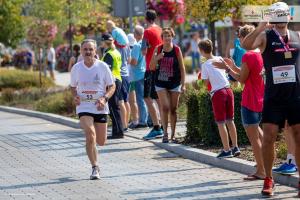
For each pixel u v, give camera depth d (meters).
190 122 27.31
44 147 28.89
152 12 30.39
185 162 24.62
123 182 21.53
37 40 62.34
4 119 41.53
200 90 27.14
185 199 19.02
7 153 27.64
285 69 18.62
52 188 20.92
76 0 57.38
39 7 61.50
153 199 19.14
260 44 18.75
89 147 22.11
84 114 22.22
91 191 20.38
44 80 58.59
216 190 19.97
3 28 63.12
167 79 27.61
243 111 20.80
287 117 18.88
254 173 21.28
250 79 20.64
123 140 29.69
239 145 25.88
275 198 18.73
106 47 30.30
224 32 60.88
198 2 34.84
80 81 22.17
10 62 87.56
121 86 31.31
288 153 20.39
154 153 26.59
